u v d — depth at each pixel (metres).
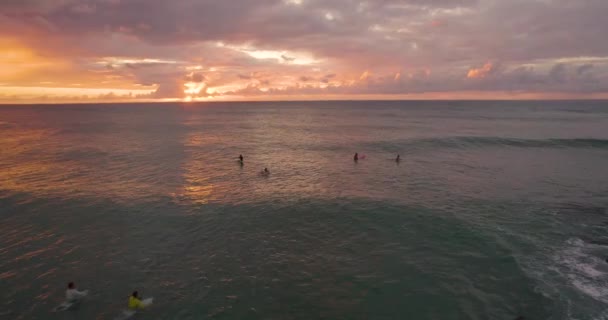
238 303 13.12
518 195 25.73
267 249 17.39
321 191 27.03
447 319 12.16
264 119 116.69
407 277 14.76
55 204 23.95
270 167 36.50
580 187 27.95
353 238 18.53
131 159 40.84
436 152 45.44
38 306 12.91
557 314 12.16
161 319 12.23
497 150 46.59
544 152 44.81
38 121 106.44
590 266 15.33
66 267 15.66
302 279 14.70
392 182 29.80
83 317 12.30
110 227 20.09
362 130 75.62
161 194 26.36
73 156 42.72
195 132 72.75
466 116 123.31
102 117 127.56
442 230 19.36
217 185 29.02
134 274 15.09
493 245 17.45
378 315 12.43
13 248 17.47
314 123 97.69
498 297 13.29
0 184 29.02
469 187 28.02
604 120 96.50
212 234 19.17
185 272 15.27
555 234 18.77
